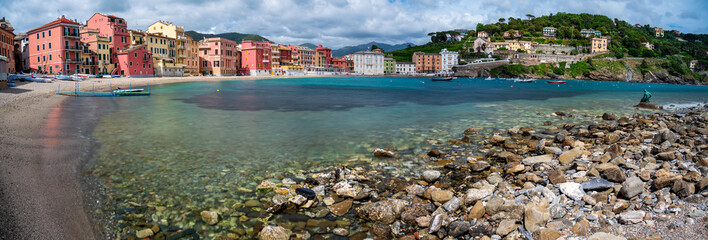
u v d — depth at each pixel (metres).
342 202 10.80
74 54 98.38
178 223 9.52
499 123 29.50
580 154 15.15
